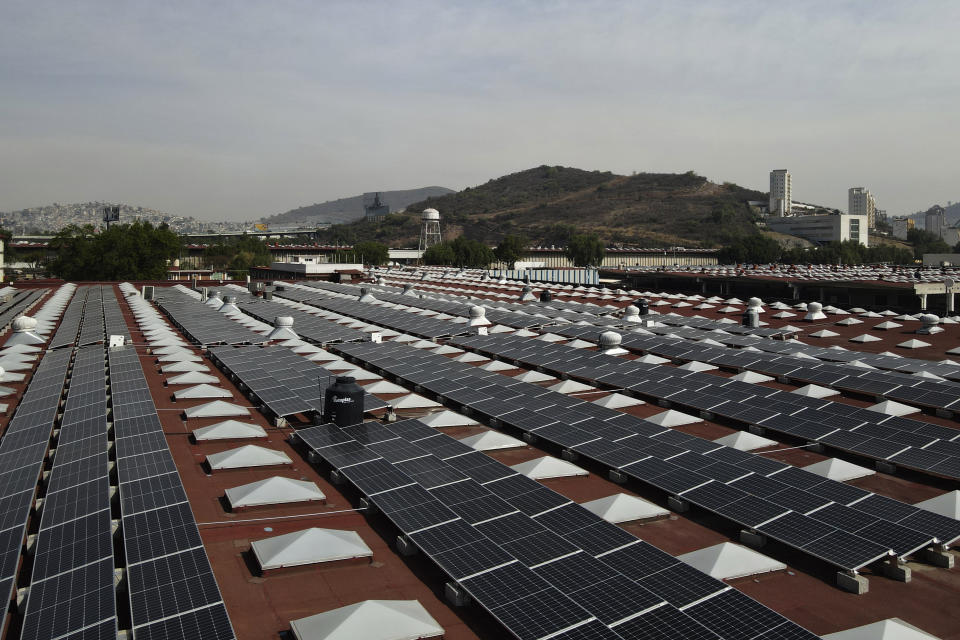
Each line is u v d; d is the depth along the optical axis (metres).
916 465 29.73
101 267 186.75
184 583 19.98
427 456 30.95
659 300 119.81
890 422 34.25
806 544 23.03
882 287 129.62
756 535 24.30
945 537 23.20
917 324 80.75
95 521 23.94
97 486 27.09
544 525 24.44
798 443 34.62
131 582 20.17
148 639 17.62
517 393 42.31
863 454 31.56
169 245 195.50
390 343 63.59
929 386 41.19
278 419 37.75
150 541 22.56
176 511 24.66
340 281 156.75
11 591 20.48
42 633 18.36
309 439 33.25
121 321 81.19
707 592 19.91
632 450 31.75
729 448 31.27
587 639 17.78
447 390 43.84
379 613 18.64
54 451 34.00
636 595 19.72
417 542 23.16
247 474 30.80
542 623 18.52
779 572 22.66
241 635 19.09
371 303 100.44
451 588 20.88
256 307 99.38
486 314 86.25
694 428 37.62
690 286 190.00
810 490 26.58
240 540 24.72
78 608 19.09
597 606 19.33
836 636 18.39
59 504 26.16
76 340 68.50
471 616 20.19
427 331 72.62
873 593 21.42
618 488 29.69
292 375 47.47
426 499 26.25
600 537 23.39
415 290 122.06
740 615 18.84
